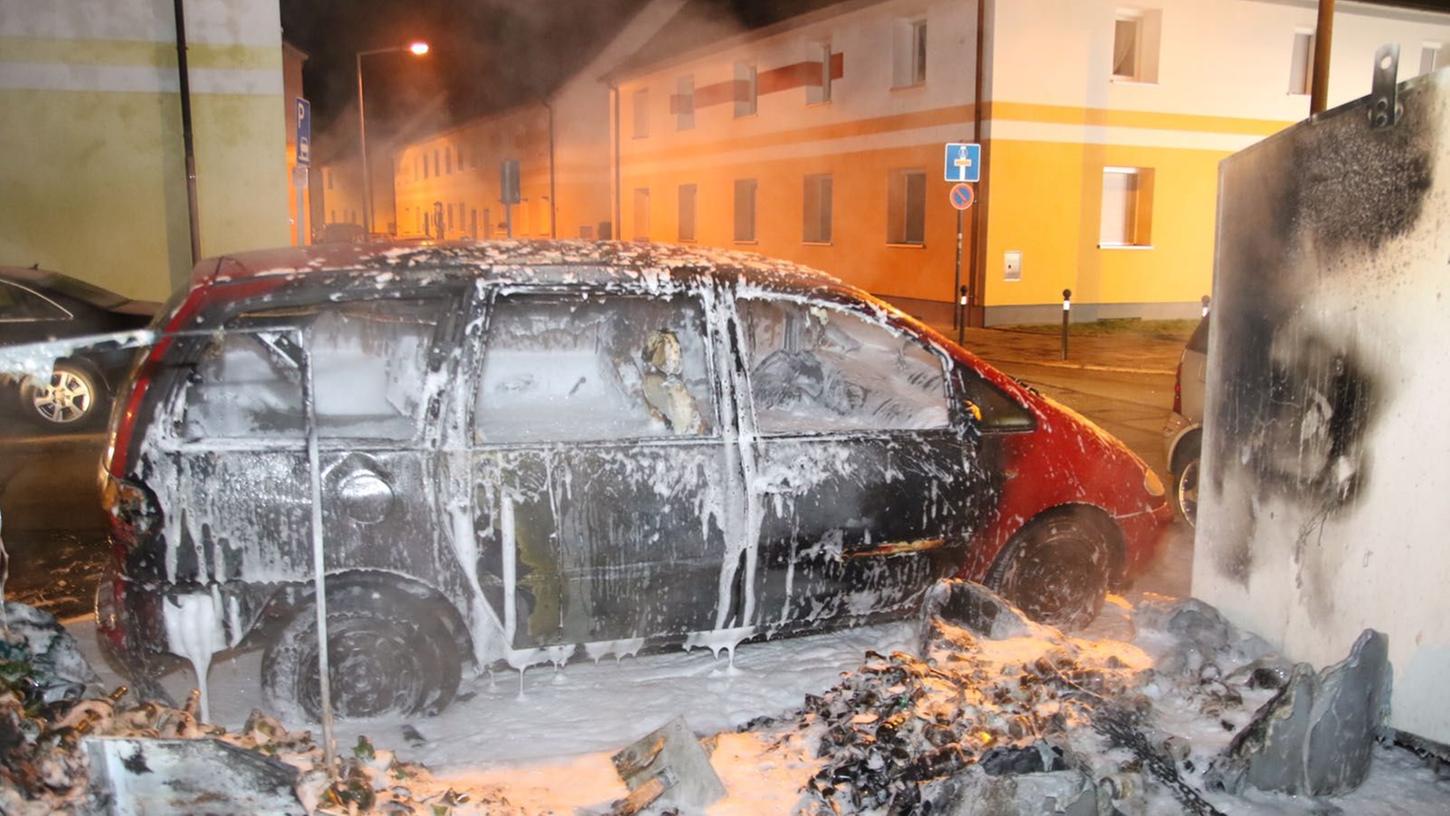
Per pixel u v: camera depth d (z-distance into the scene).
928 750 3.31
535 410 4.26
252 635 3.68
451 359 3.72
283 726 3.52
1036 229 20.72
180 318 3.61
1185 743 3.36
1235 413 4.05
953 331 19.81
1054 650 3.99
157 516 3.51
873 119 23.50
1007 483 4.49
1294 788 3.23
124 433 3.53
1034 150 20.44
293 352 3.84
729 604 4.07
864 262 24.25
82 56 12.08
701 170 31.19
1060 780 2.86
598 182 39.47
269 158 12.67
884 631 4.79
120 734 2.76
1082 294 21.42
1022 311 20.86
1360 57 23.11
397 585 3.71
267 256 3.98
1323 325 3.57
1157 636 4.16
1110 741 3.25
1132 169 21.67
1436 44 23.89
